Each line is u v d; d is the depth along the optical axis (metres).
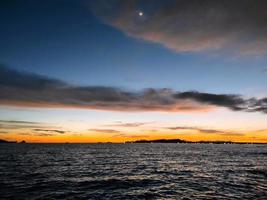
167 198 20.89
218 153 106.50
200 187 25.58
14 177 31.73
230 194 22.05
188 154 96.06
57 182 28.47
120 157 75.94
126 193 22.98
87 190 24.31
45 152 101.31
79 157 73.50
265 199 20.11
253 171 39.47
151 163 55.22
